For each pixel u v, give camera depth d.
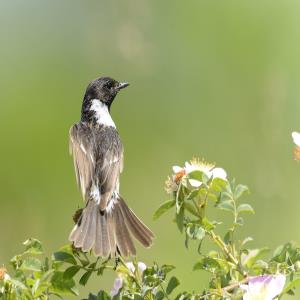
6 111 15.24
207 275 11.57
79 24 16.88
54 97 15.95
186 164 7.52
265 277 6.81
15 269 7.23
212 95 15.94
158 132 15.52
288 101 15.39
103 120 9.75
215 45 16.66
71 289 7.21
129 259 8.08
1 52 16.83
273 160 14.57
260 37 16.66
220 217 12.68
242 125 15.12
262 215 13.61
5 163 14.43
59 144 14.95
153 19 16.66
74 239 7.69
